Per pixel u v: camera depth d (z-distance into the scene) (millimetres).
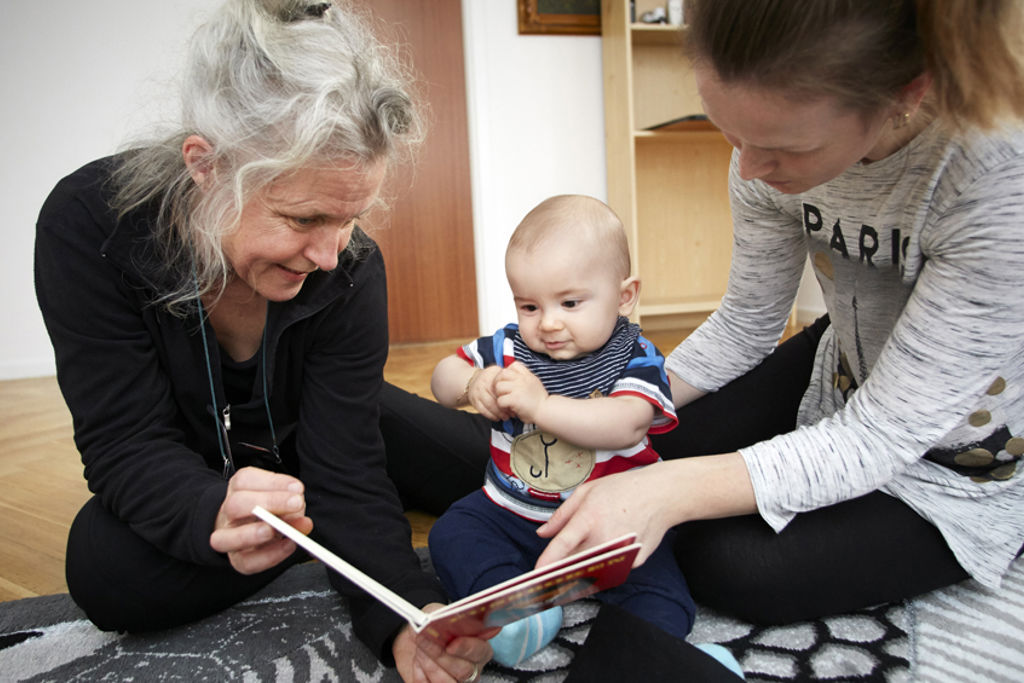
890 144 804
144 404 847
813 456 825
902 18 598
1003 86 603
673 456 1184
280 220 688
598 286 930
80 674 851
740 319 1170
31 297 3375
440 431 1258
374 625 799
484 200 3432
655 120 3543
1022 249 727
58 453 1908
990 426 867
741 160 712
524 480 942
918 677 783
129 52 3311
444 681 710
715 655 757
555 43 3381
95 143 3352
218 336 932
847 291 993
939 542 886
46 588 1103
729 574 872
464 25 3387
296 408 1007
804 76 596
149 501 796
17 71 3229
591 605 987
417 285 3668
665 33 3234
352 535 876
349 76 668
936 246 796
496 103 3373
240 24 676
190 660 875
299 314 867
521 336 1000
